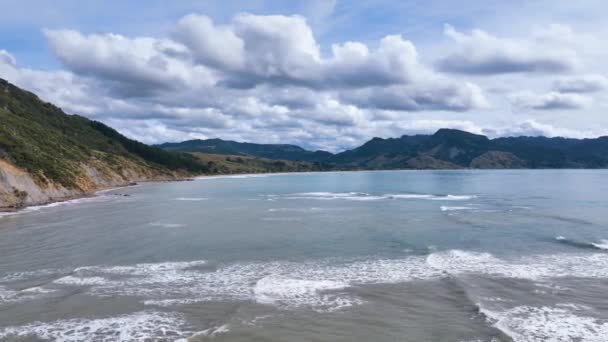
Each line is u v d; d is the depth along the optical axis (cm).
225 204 6328
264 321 1620
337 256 2684
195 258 2650
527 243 3036
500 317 1623
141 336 1492
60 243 3138
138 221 4356
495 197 7319
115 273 2295
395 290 1981
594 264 2408
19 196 5650
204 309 1748
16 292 1969
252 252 2819
